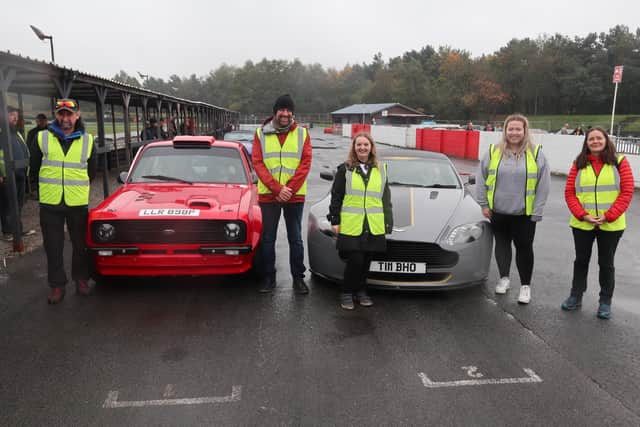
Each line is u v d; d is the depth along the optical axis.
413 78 94.38
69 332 3.73
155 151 5.75
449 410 2.76
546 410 2.77
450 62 87.12
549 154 17.06
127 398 2.84
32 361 3.27
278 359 3.34
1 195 6.57
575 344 3.64
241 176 5.56
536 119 78.50
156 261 4.32
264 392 2.92
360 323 3.98
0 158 6.31
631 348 3.59
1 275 5.08
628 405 2.84
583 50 85.00
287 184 4.45
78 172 4.29
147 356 3.36
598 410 2.78
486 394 2.93
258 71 110.56
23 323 3.89
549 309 4.37
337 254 4.57
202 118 35.03
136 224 4.30
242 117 92.75
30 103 13.74
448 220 4.62
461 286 4.49
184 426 2.59
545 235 7.41
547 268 5.69
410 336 3.74
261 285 4.86
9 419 2.63
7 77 5.95
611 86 77.19
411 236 4.38
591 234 4.24
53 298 4.30
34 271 5.21
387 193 4.14
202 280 4.99
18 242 5.91
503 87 82.00
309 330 3.82
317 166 18.62
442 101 84.00
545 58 79.88
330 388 2.97
